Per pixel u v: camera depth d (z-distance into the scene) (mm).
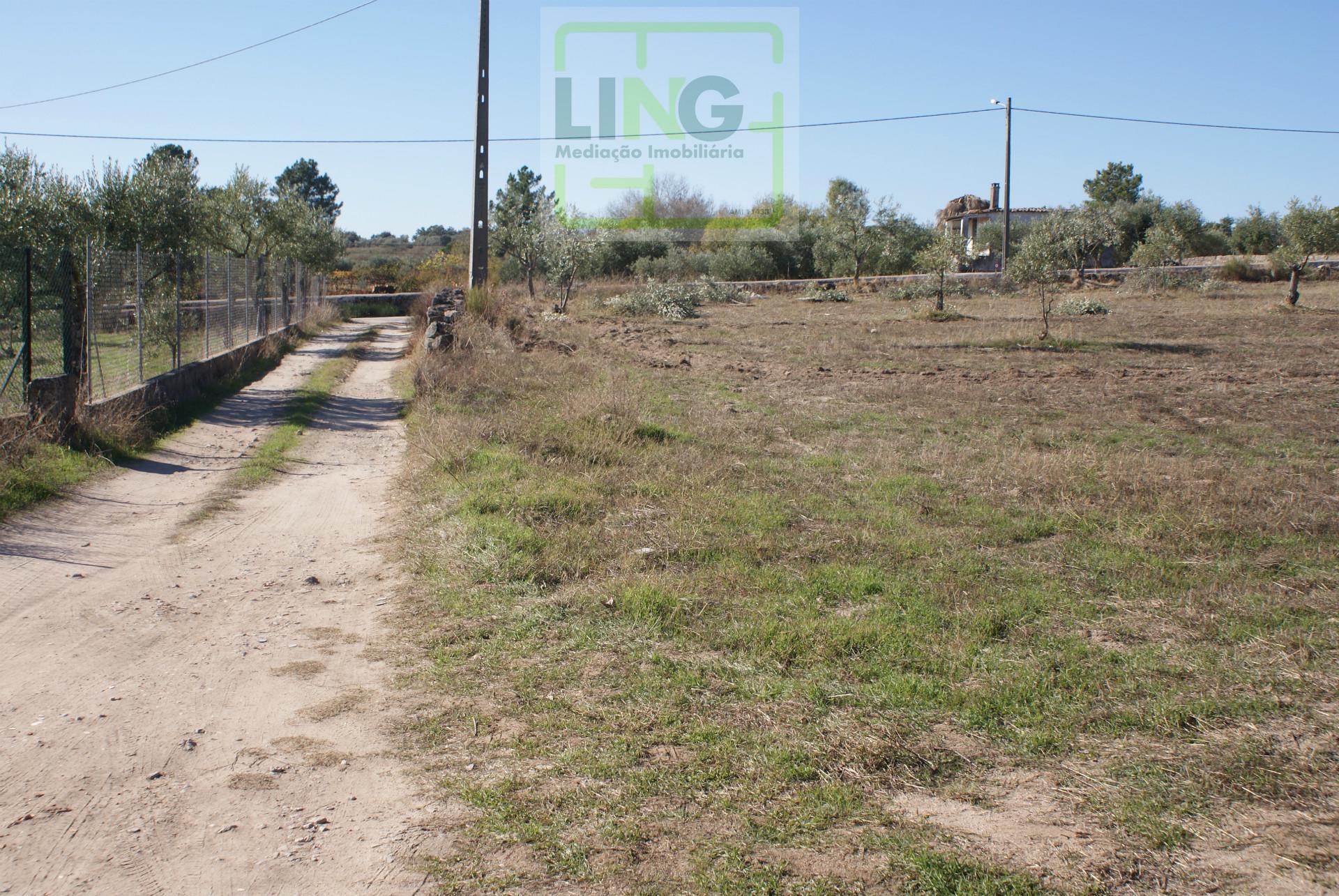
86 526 7949
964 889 3172
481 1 26609
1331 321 28062
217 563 7090
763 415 13359
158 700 4727
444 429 10664
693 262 53594
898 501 8367
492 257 48719
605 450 9984
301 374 19328
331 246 35281
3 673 4996
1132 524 7578
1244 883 3221
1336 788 3789
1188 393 15586
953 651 5133
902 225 51156
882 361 20594
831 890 3178
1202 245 58562
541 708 4562
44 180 14984
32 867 3336
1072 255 36375
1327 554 6852
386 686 4883
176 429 12773
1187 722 4352
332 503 9016
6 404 10508
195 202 17859
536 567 6469
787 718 4406
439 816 3686
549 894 3203
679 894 3182
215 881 3283
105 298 12391
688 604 5793
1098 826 3564
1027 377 17797
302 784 3938
